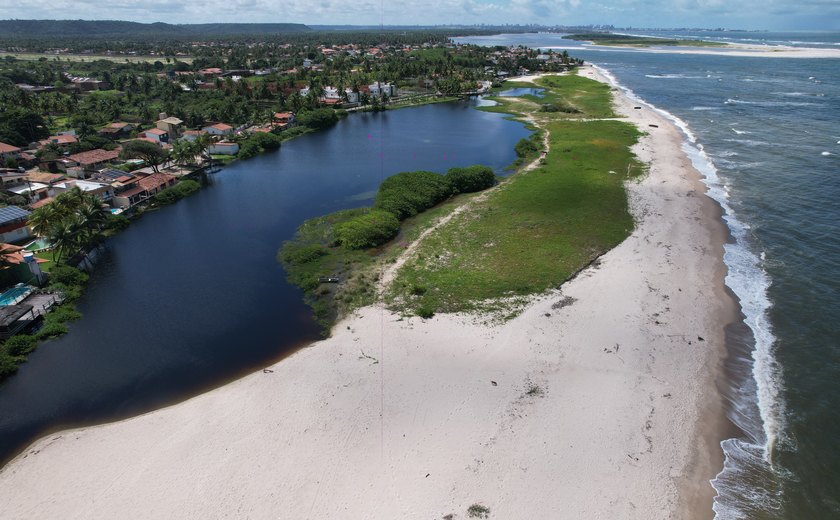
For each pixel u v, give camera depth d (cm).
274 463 3469
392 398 4000
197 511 3150
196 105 16450
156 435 3762
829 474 3297
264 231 7694
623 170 9400
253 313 5466
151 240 7544
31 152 11056
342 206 8600
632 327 4775
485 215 7562
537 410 3838
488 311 5094
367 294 5550
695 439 3572
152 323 5353
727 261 5988
